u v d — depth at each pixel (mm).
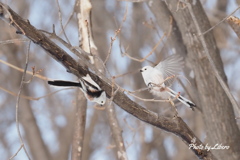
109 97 8203
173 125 8523
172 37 11531
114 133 10617
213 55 11133
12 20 7480
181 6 11117
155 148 20094
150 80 9242
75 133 10773
